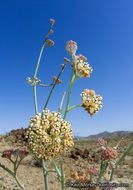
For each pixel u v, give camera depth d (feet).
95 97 0.76
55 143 0.65
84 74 0.78
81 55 0.83
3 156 0.85
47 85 1.08
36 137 0.66
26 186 1.61
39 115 0.71
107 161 0.95
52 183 1.81
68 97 0.78
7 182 1.62
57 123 0.67
